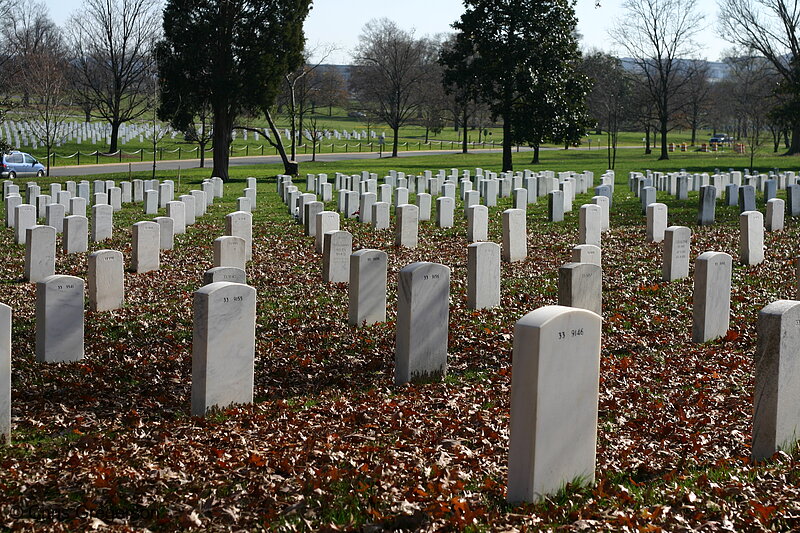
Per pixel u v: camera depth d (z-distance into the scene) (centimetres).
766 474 761
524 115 6044
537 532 662
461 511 700
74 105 9269
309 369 1290
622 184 5084
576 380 741
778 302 830
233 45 5397
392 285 1923
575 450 750
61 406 1115
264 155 8225
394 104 9406
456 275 2052
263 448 899
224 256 1934
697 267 1359
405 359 1174
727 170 6125
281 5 5356
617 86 9319
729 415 980
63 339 1351
